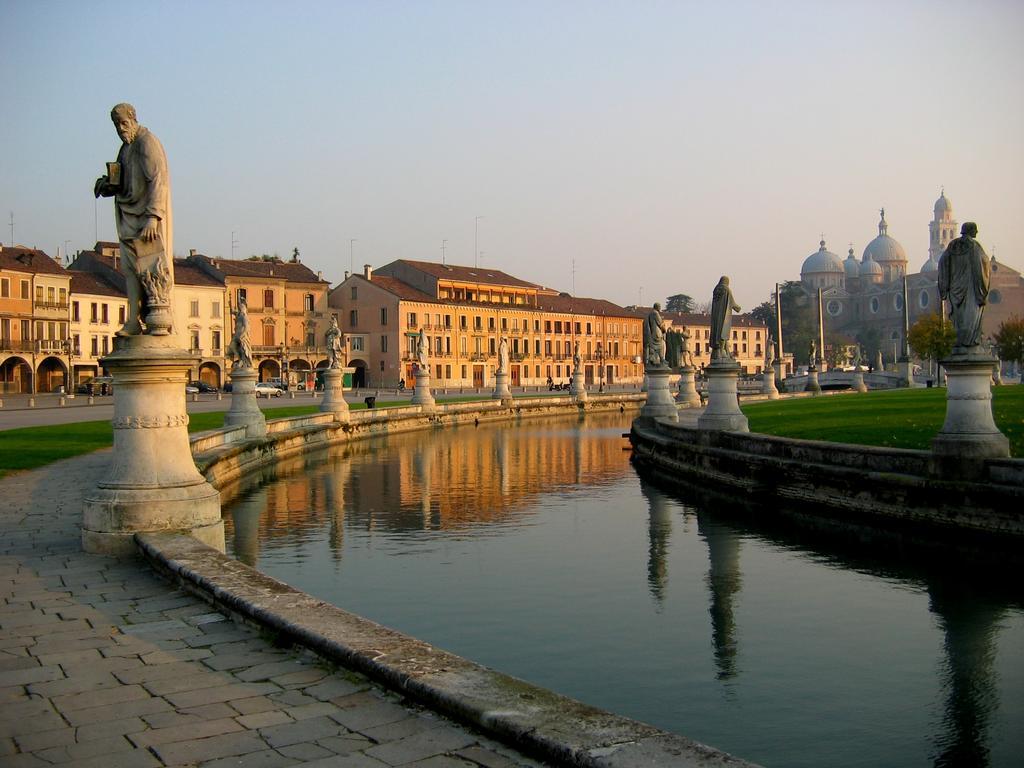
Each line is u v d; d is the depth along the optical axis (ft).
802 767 28.40
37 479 67.15
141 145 38.55
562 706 19.27
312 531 67.82
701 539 64.39
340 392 155.22
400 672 21.50
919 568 53.72
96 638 26.53
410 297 363.76
